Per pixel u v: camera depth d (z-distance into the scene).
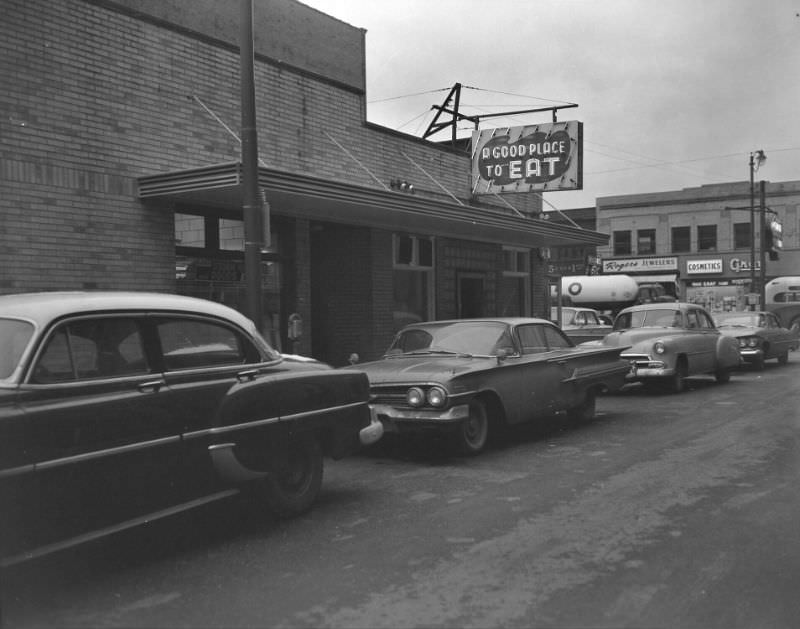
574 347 10.27
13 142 9.12
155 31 10.82
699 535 5.25
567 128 16.53
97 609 4.02
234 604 4.07
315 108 13.62
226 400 5.18
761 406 12.11
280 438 5.57
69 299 4.59
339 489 6.75
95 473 4.35
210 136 11.64
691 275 49.84
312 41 13.66
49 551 4.07
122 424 4.52
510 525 5.54
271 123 12.71
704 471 7.31
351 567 4.66
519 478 7.10
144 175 10.49
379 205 11.80
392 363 8.66
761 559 4.74
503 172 17.09
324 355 15.04
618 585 4.31
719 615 3.89
